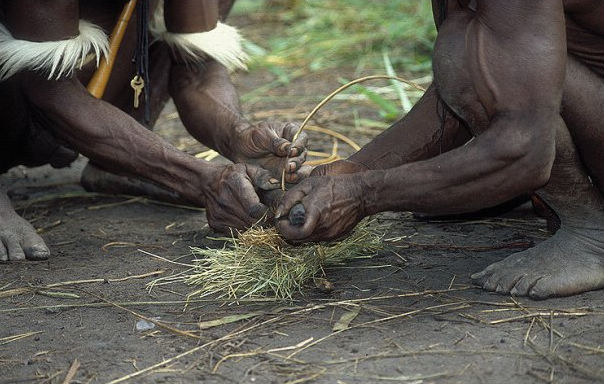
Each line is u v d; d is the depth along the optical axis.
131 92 6.04
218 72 5.80
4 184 6.68
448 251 5.17
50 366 4.06
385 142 4.71
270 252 4.82
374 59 9.88
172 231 5.71
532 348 4.02
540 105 4.01
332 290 4.69
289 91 9.02
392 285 4.73
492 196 4.13
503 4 4.02
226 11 6.36
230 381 3.86
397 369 3.88
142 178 5.31
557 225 5.21
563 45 4.03
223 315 4.48
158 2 5.75
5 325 4.46
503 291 4.54
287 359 4.01
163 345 4.20
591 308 4.34
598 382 3.74
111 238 5.59
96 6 5.54
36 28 5.04
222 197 5.04
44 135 5.88
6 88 5.53
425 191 4.18
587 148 4.41
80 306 4.64
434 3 4.46
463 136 4.80
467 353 3.99
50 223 5.88
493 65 4.04
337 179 4.28
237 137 5.37
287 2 12.17
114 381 3.89
